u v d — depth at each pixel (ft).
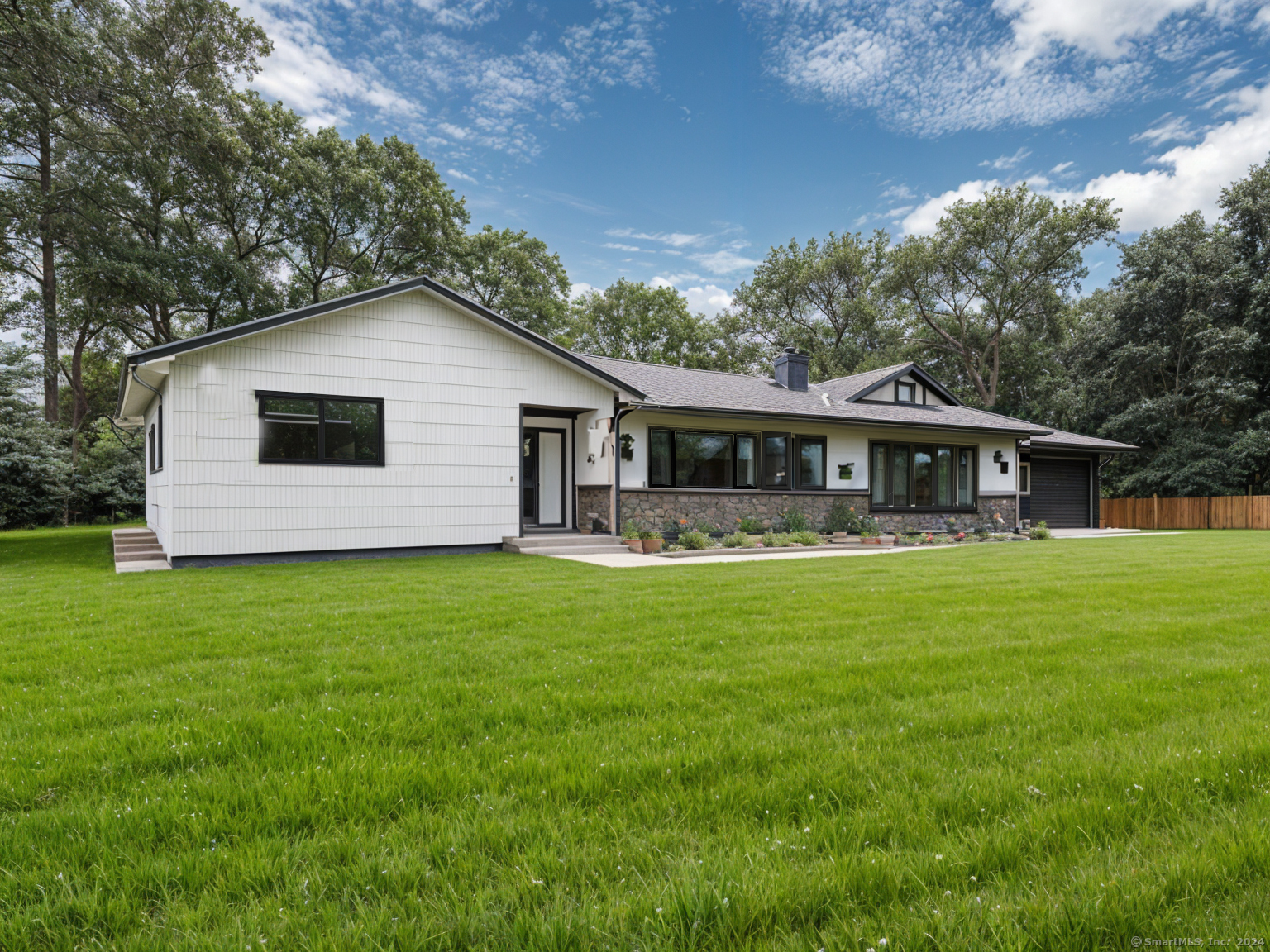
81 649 15.40
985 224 102.58
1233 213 89.30
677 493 49.60
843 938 5.02
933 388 68.49
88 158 59.77
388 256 87.97
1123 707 10.68
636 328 134.51
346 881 5.97
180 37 63.62
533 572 31.24
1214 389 82.58
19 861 6.31
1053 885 5.75
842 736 9.48
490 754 8.85
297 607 21.29
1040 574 29.58
